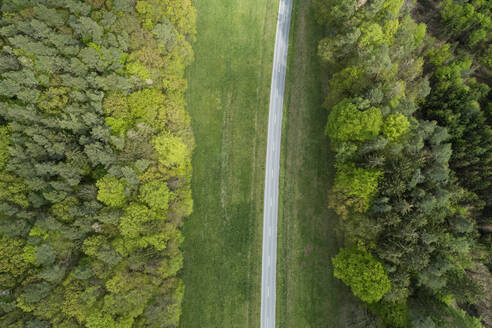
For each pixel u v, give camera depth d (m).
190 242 50.62
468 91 45.56
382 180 40.78
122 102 40.84
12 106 38.47
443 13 50.62
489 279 42.00
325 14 50.16
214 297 49.28
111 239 40.59
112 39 39.78
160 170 42.78
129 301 38.34
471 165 43.69
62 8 40.44
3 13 38.53
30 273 36.81
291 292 49.56
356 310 43.72
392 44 44.81
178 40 45.69
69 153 39.88
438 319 37.97
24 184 38.75
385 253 39.22
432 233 38.31
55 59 38.31
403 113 41.38
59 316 36.28
